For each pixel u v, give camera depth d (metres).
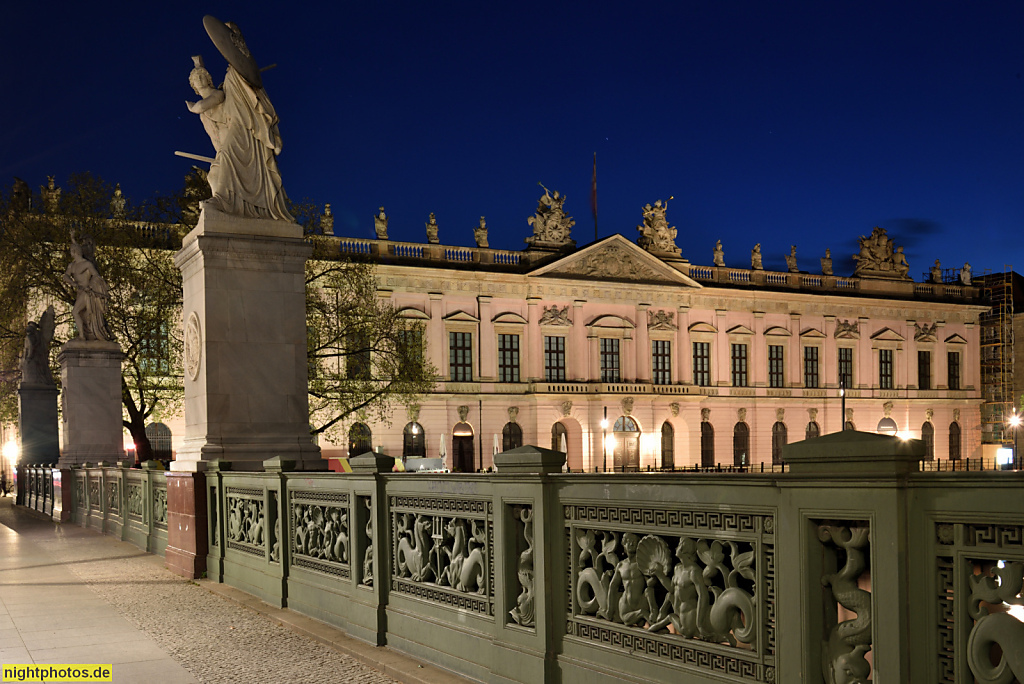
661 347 84.50
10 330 40.84
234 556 13.45
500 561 7.47
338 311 42.00
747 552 5.41
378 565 9.33
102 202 41.66
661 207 86.69
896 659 4.49
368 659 8.73
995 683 4.15
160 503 17.81
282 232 16.89
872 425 93.12
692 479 5.68
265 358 16.50
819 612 4.96
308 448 16.50
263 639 9.87
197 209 41.81
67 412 30.53
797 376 90.00
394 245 75.50
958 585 4.37
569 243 82.69
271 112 17.17
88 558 17.34
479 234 79.50
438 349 75.38
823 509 4.87
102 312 31.83
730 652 5.49
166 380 43.62
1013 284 103.94
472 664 7.81
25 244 40.03
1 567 16.22
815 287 93.19
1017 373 98.19
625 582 6.25
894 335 94.94
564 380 79.56
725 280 89.25
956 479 4.36
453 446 76.94
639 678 6.13
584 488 6.64
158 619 11.02
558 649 6.91
